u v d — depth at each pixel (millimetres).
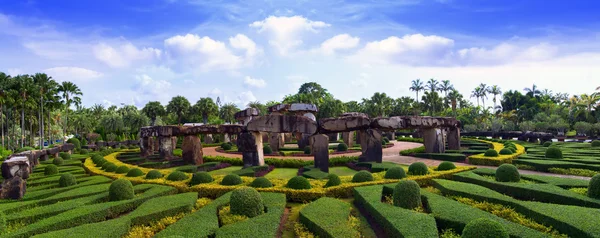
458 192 10906
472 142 30359
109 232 8008
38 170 19062
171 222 9547
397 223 8039
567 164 16047
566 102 56312
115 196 11227
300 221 9406
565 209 8398
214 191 12406
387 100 55875
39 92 38812
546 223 8016
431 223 7992
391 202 10953
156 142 31594
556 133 51188
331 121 18672
